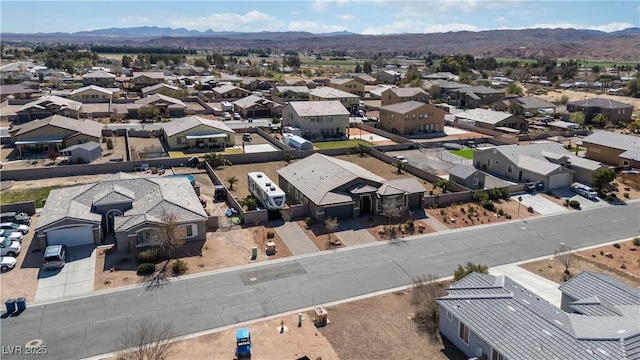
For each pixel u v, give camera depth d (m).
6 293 34.22
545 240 45.59
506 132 90.88
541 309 27.22
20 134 72.50
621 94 153.38
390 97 122.75
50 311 32.34
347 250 42.62
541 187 59.56
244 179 62.88
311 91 132.88
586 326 24.83
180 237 40.56
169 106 108.12
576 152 78.44
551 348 23.34
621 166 69.44
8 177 60.53
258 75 195.38
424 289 34.25
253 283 36.69
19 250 40.22
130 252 40.75
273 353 28.48
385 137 91.12
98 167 64.19
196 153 75.75
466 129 97.94
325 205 47.12
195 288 35.75
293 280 37.25
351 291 35.81
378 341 29.72
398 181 52.62
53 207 43.91
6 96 119.44
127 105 108.06
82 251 40.78
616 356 21.92
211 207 51.97
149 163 66.88
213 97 132.50
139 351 26.36
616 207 54.75
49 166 65.88
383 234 45.91
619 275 38.91
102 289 35.19
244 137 84.69
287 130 86.62
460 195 54.75
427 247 43.59
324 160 57.34
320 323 31.39
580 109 108.00
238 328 30.97
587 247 44.19
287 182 56.16
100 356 28.03
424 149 80.81
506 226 48.78
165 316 32.09
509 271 39.44
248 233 45.38
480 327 26.39
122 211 44.19
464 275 34.56
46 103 96.38
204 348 28.86
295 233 45.66
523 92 156.75
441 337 30.08
